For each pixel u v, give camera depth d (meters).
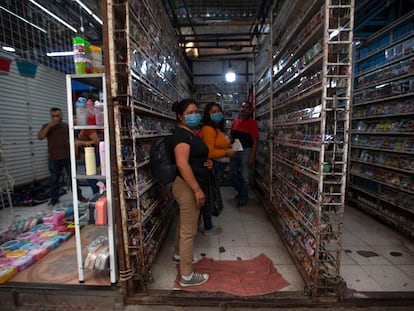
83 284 1.69
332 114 1.56
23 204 3.66
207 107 2.40
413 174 2.54
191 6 3.63
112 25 1.42
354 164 3.51
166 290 1.71
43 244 2.23
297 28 2.02
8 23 3.63
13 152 4.10
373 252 2.23
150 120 2.19
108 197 1.59
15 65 4.10
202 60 5.48
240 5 3.62
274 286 1.74
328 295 1.57
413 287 1.74
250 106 3.52
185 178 1.60
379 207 2.98
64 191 4.32
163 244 2.44
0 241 2.31
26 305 1.65
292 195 2.24
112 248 1.63
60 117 3.65
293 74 2.21
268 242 2.47
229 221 3.04
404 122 2.62
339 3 1.39
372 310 1.52
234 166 3.69
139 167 1.75
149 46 1.96
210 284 1.77
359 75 3.30
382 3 3.20
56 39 4.50
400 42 2.61
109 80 1.46
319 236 1.54
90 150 1.61
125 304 1.61
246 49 5.45
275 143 2.87
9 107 4.01
